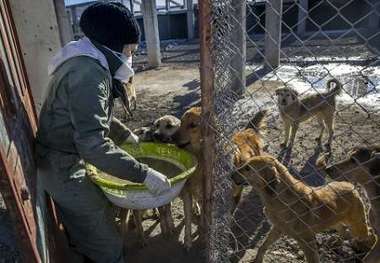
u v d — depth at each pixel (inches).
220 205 102.0
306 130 236.5
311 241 112.1
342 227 130.0
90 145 89.2
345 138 218.4
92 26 93.0
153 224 150.9
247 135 155.0
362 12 454.0
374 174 109.2
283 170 108.6
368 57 371.6
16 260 122.4
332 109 204.8
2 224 136.6
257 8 392.2
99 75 90.1
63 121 97.7
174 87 352.2
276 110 259.1
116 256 112.7
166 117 151.3
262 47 440.8
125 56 97.8
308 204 107.7
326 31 481.1
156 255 134.8
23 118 99.4
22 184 79.7
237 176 112.1
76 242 111.7
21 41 134.7
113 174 93.4
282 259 126.8
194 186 129.2
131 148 128.9
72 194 102.3
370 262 107.2
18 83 104.8
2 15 103.7
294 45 451.8
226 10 84.8
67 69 91.4
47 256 93.4
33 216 85.0
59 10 305.3
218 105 89.7
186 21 605.0
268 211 113.5
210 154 92.3
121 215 139.0
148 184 95.1
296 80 315.9
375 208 111.7
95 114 89.0
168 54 504.1
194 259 131.7
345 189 114.0
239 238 138.9
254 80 328.8
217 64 85.7
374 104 257.6
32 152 100.7
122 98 113.8
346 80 302.5
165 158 126.4
